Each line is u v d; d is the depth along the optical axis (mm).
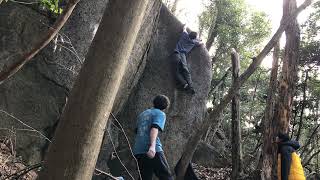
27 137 5082
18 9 5363
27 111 5191
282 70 7484
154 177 6613
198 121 7625
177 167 6566
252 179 7629
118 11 1934
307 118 13172
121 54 1924
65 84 5504
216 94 17344
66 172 1857
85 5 5676
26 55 2293
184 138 7391
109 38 1916
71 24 5547
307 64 12656
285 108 7348
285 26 6648
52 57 5422
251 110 16172
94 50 1926
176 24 7906
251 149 13961
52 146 1916
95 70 1902
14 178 3893
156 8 7023
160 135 7113
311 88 12930
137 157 4762
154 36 7496
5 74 2318
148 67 7336
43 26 5477
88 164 1893
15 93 5133
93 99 1888
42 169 1919
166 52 7609
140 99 7090
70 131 1883
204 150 9750
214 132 12953
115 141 6523
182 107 7461
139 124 4867
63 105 5484
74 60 5531
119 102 6469
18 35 5262
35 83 5324
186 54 7820
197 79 7840
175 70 7449
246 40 19406
